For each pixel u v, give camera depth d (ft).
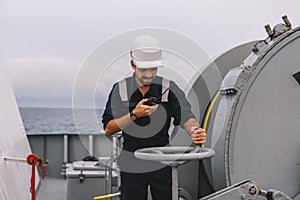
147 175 10.26
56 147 25.53
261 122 9.86
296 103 9.98
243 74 10.11
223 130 10.18
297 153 10.03
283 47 9.89
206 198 8.86
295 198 10.04
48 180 24.08
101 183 16.98
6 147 15.25
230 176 9.77
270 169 9.95
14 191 13.97
